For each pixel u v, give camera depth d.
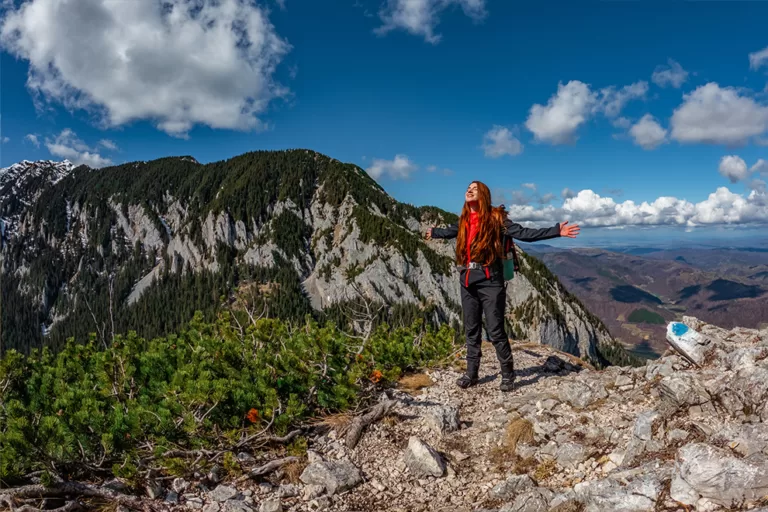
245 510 4.18
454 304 172.00
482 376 8.64
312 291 187.38
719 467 3.17
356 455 5.52
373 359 8.65
